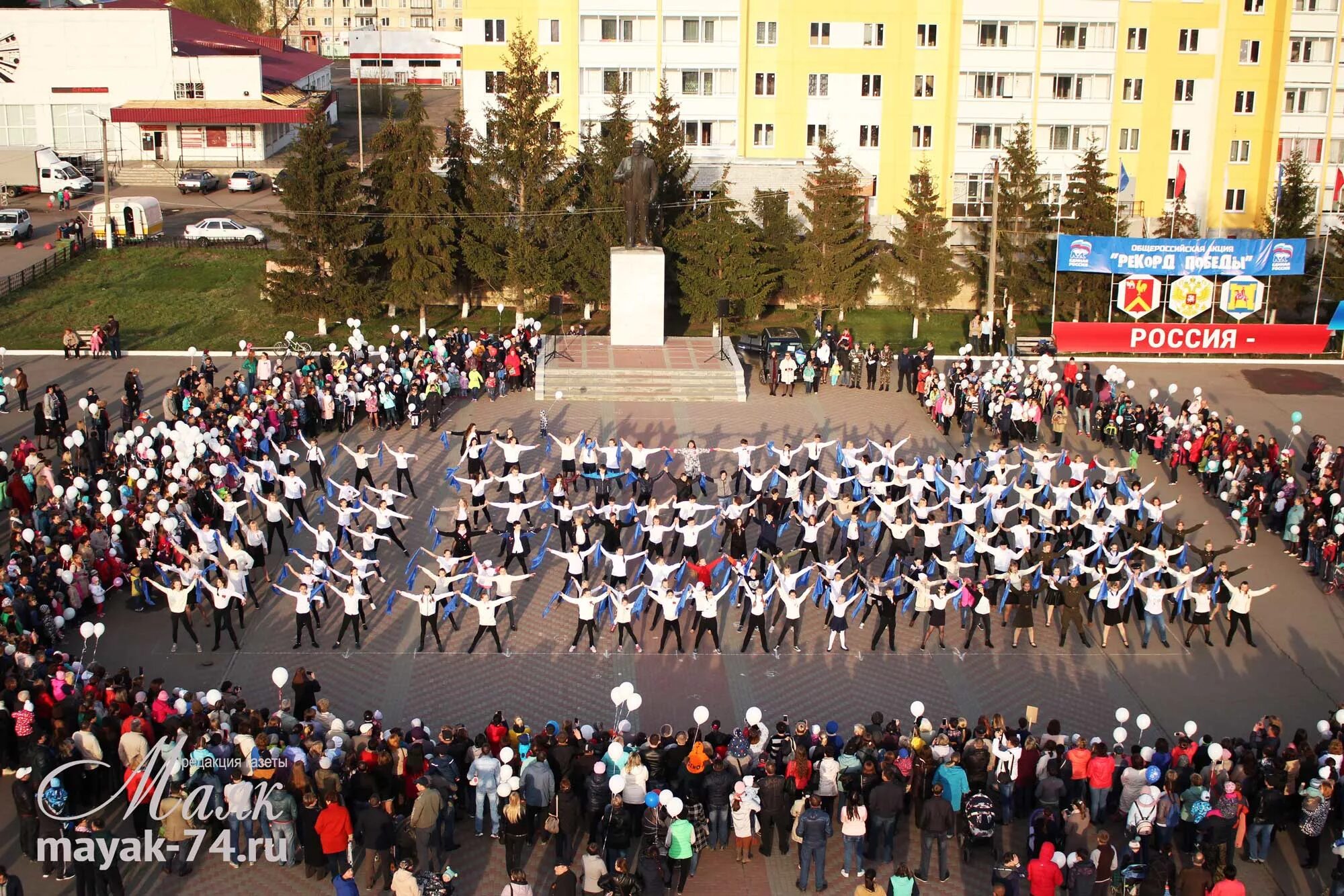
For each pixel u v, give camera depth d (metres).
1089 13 74.56
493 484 43.12
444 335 61.72
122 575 35.12
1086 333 59.31
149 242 71.81
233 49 98.69
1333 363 59.78
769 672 32.47
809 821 23.72
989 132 76.25
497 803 25.08
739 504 39.03
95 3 102.75
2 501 39.56
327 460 44.81
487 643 33.62
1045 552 34.62
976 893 24.14
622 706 30.67
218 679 31.48
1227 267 58.59
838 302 65.81
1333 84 75.56
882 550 38.78
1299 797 25.31
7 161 83.94
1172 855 25.48
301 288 61.16
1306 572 38.75
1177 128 76.75
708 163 73.94
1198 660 33.75
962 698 31.58
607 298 63.56
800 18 75.19
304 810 23.77
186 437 39.41
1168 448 46.22
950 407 48.88
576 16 75.25
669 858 23.83
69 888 23.72
